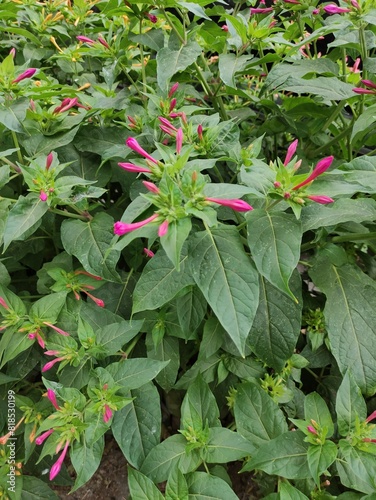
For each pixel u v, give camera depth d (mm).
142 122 403
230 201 251
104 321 369
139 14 416
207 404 339
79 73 568
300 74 399
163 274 316
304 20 478
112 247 260
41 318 346
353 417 309
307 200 271
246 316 250
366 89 351
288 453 309
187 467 317
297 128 473
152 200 248
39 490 388
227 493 300
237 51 419
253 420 341
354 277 358
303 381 490
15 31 531
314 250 408
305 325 428
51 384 311
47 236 444
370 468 294
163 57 384
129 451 328
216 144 342
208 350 369
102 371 318
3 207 343
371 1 354
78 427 300
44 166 345
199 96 474
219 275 262
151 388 344
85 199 355
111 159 418
